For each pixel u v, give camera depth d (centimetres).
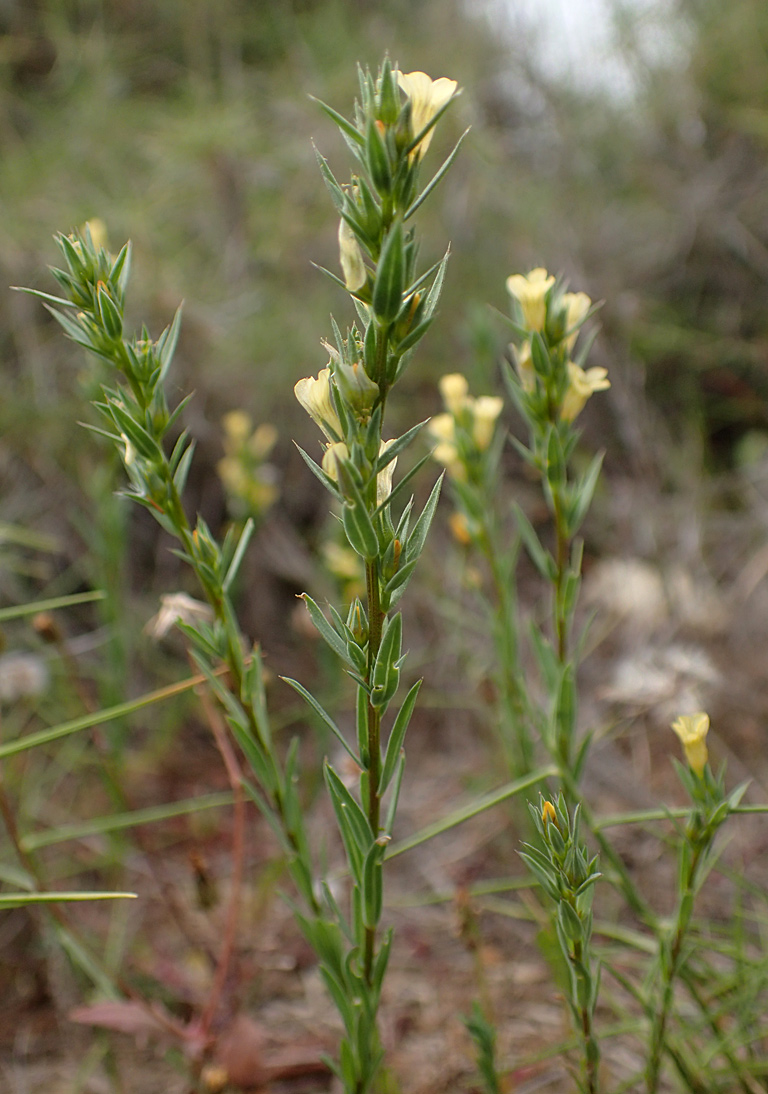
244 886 30
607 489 46
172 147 52
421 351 48
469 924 24
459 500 24
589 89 57
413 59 57
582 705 37
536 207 52
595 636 40
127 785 34
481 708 34
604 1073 24
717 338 50
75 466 42
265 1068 25
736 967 24
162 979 27
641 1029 23
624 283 52
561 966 23
